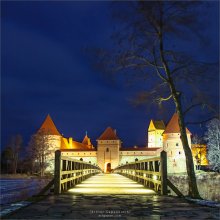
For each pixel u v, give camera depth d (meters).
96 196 13.20
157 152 115.62
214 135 72.94
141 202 11.23
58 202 11.11
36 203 10.85
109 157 118.50
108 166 118.44
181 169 106.19
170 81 18.05
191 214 8.64
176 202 11.22
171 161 107.94
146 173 18.47
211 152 73.12
